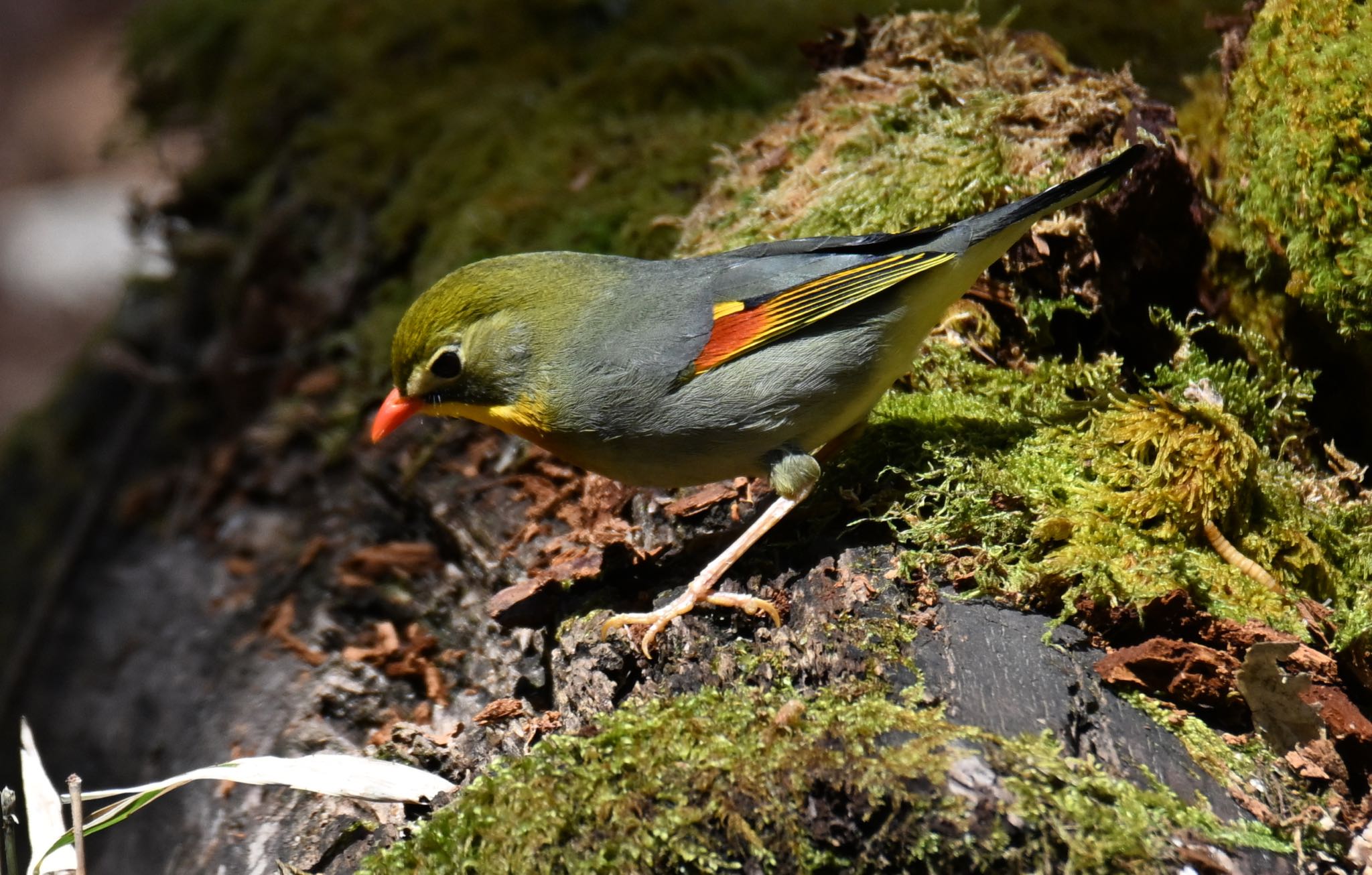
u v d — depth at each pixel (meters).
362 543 9.59
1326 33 7.48
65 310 19.77
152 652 10.03
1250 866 5.38
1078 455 7.23
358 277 10.95
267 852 7.17
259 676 8.98
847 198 8.78
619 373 6.99
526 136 11.16
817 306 6.83
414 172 11.38
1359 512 7.50
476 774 6.61
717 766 5.58
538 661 7.43
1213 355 8.38
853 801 5.38
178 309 12.59
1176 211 8.26
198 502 10.88
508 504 8.83
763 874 5.42
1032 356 8.38
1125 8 11.13
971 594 6.54
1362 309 7.45
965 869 5.27
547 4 12.59
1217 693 6.09
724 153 10.19
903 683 6.04
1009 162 8.59
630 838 5.47
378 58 12.72
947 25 9.89
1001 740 5.52
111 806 6.54
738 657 6.38
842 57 10.27
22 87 21.91
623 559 7.63
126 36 14.37
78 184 20.92
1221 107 8.55
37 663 10.91
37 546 12.59
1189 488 6.88
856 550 6.84
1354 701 6.46
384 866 5.73
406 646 8.69
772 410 6.89
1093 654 6.28
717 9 12.18
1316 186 7.41
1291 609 6.57
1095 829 5.24
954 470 7.09
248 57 13.28
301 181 11.88
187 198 12.98
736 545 6.89
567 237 9.99
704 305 7.00
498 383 7.30
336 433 10.14
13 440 13.59
